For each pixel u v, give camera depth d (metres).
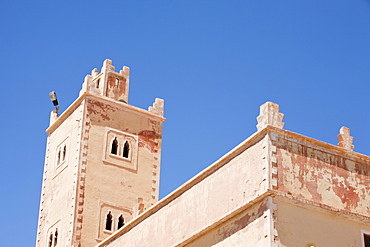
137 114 51.03
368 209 33.00
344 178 32.97
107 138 49.19
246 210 31.61
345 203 32.47
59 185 49.25
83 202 46.97
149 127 51.22
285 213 30.78
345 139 34.31
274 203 30.70
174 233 35.56
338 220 31.95
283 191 31.12
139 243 38.12
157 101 52.22
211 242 32.97
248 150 32.53
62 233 46.94
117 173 48.66
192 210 34.84
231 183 32.91
